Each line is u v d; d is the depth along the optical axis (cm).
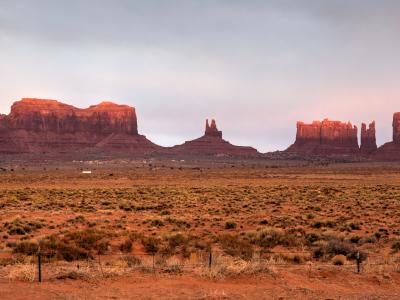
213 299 1366
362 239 2800
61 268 1736
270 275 1647
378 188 8062
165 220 3759
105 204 5350
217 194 6912
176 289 1464
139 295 1391
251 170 18462
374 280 1653
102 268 1712
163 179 12206
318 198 6166
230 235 2811
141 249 2427
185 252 2286
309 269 1761
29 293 1385
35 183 10531
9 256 2111
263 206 5134
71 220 3681
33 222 3391
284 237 2747
